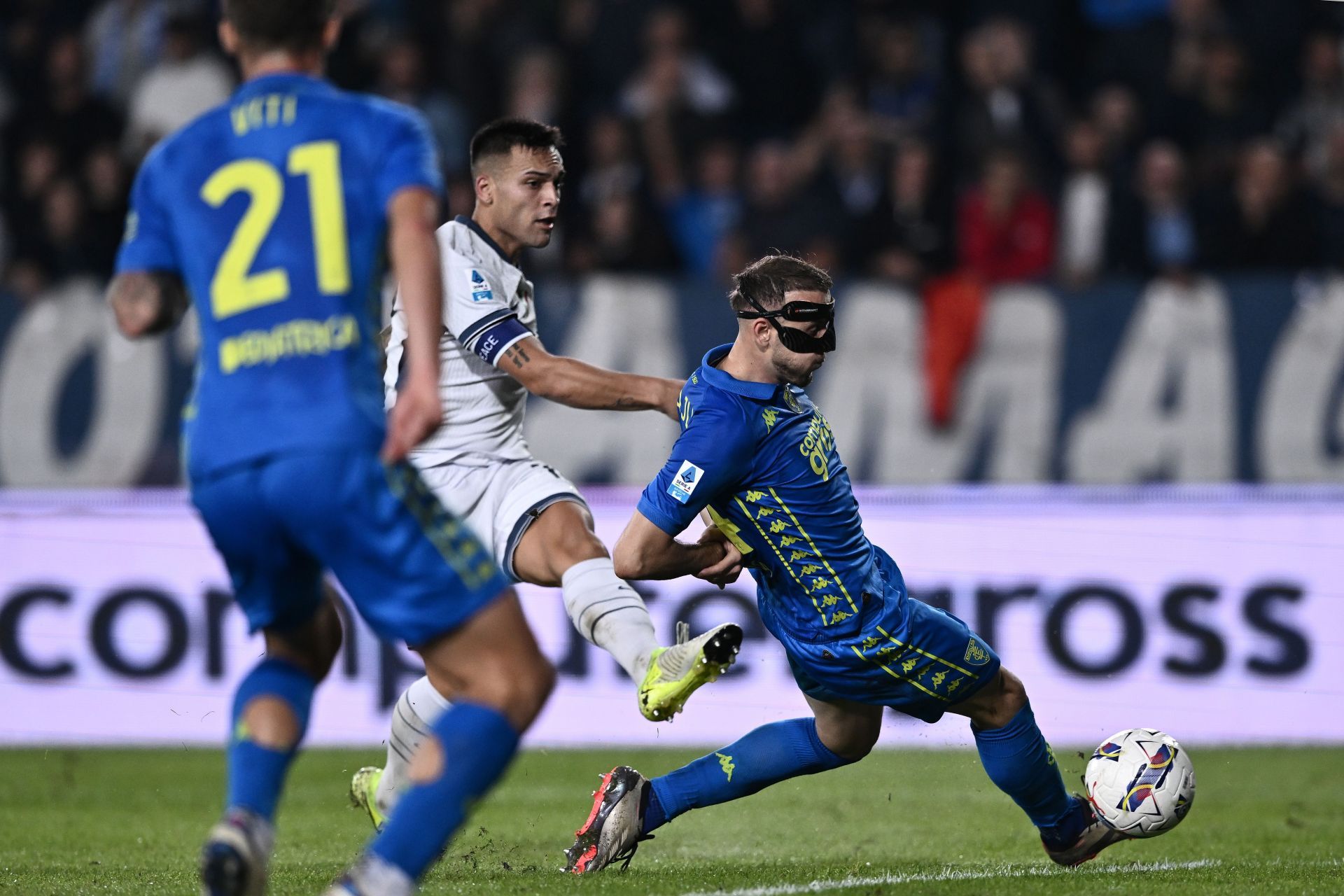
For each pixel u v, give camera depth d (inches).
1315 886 530.6
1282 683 1108.5
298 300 386.6
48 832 752.3
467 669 400.5
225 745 1097.4
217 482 389.4
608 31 1515.7
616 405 613.0
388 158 390.0
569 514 617.6
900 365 1168.8
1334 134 1425.9
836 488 550.6
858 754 603.5
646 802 594.9
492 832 759.1
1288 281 1160.2
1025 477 1165.7
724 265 1348.4
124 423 1153.4
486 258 637.3
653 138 1438.2
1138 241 1350.9
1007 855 662.5
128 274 404.2
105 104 1456.7
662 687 503.5
